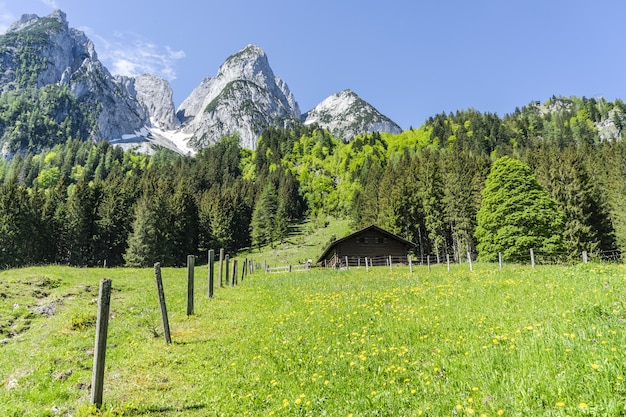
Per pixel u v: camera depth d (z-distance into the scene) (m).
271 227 137.88
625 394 5.03
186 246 93.06
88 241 82.75
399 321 12.16
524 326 9.34
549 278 17.00
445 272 29.45
